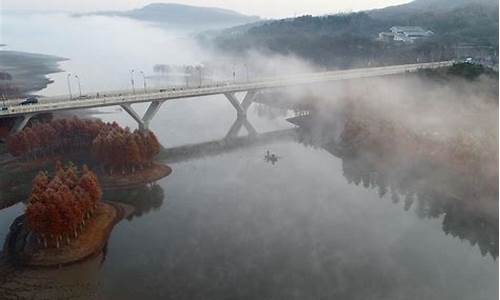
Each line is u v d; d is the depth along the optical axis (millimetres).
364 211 103250
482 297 72562
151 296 72625
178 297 72188
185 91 161000
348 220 98750
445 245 88938
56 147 135875
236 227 95188
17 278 77562
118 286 75438
